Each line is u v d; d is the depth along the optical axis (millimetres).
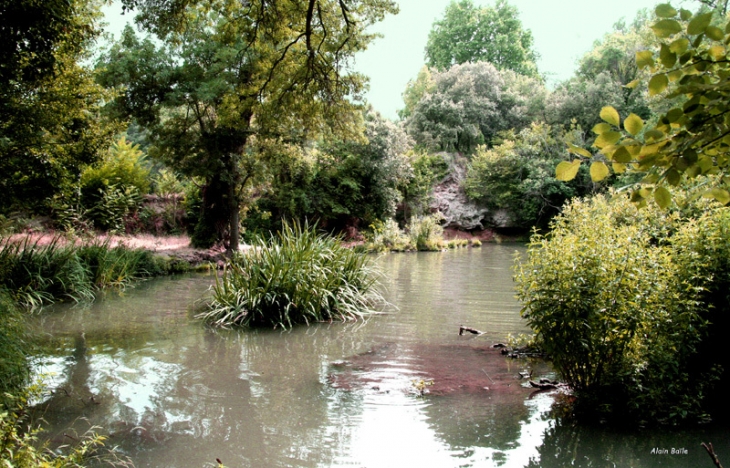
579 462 3830
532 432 4371
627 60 34250
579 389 4984
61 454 3930
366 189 29391
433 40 51219
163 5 7941
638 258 4691
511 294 11914
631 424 4535
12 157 9750
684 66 1656
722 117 1559
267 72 10117
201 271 16078
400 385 5637
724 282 4918
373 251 24188
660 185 1771
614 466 3770
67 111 10172
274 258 9281
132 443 4191
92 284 12289
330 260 9938
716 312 4984
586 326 4645
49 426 4500
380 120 29125
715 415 4691
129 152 22875
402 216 32312
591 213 6305
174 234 22359
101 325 8664
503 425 4531
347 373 6078
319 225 27609
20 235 15273
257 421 4648
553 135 34125
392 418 4711
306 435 4348
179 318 9258
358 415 4781
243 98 11086
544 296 4945
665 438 4242
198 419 4688
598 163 1715
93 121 11945
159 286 13070
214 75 15508
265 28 8617
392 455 3971
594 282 4699
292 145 18219
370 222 28641
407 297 11516
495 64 47750
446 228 33625
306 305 8922
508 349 7062
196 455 3990
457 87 37969
